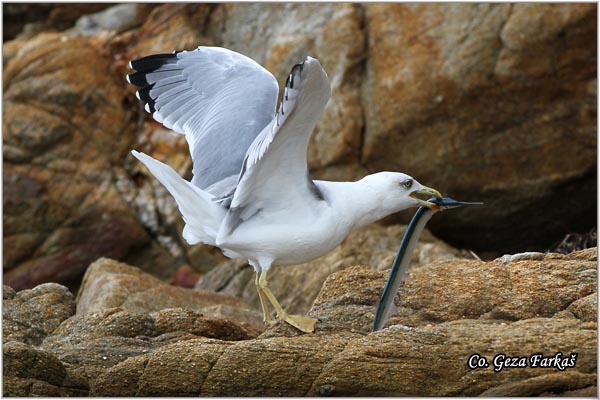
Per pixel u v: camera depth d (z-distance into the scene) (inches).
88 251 741.3
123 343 354.3
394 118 679.1
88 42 796.0
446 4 674.2
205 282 621.0
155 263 749.3
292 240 334.3
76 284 744.3
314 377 302.5
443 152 678.5
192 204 335.3
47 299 418.6
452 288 360.2
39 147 749.3
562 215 686.5
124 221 748.0
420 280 368.2
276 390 303.4
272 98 387.2
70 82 765.9
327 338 324.5
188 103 402.3
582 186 671.1
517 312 340.5
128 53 789.2
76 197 746.8
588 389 283.4
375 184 345.1
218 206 336.5
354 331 341.4
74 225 743.1
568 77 652.1
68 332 377.4
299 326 339.9
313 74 284.0
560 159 666.8
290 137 311.1
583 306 331.6
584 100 655.1
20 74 764.0
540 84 653.9
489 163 676.1
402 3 689.0
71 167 753.0
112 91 780.0
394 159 690.2
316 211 334.6
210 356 313.1
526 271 364.8
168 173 328.2
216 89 399.9
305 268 585.3
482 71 657.6
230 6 778.2
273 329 342.0
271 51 715.4
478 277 365.4
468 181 684.1
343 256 583.5
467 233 706.2
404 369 297.9
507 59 653.3
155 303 490.6
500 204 685.3
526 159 671.8
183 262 751.1
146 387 310.3
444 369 297.0
